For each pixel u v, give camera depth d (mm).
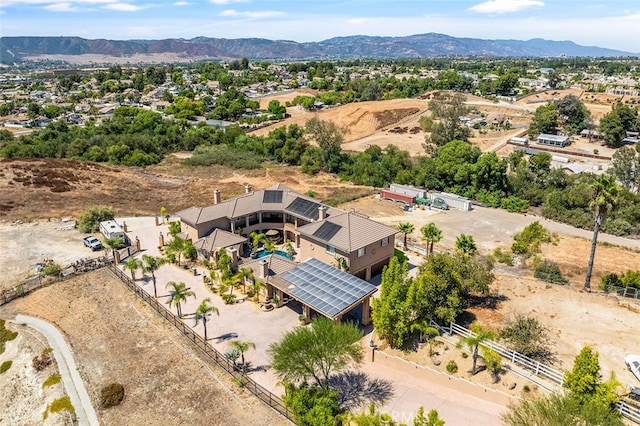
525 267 50812
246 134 133000
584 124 127062
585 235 64188
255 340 37000
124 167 100250
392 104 160625
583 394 26516
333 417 26938
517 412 24906
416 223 67688
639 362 31906
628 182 78875
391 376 32750
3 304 43969
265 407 29953
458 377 31578
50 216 66250
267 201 56438
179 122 148875
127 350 36281
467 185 85375
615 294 43250
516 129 134000
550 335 36469
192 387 31969
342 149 120188
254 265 45062
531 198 79875
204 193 81750
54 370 34438
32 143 112875
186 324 39344
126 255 53344
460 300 38281
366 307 38062
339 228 45500
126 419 29344
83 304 43219
